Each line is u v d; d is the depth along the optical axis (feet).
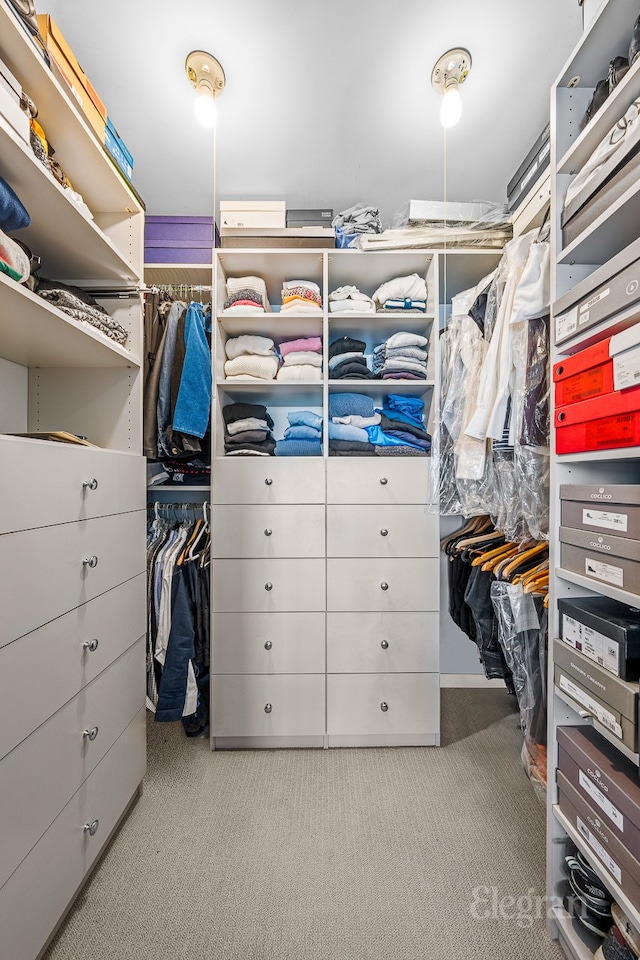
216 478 6.14
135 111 5.25
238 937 3.52
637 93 2.73
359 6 4.12
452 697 7.59
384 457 6.18
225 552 6.13
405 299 6.25
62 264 4.86
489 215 5.99
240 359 6.29
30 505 3.09
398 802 5.02
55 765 3.35
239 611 6.13
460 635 7.95
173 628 5.77
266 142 5.71
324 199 6.84
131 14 4.20
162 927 3.59
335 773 5.56
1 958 2.74
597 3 3.12
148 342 5.87
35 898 3.08
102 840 4.10
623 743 2.68
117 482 4.47
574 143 3.23
